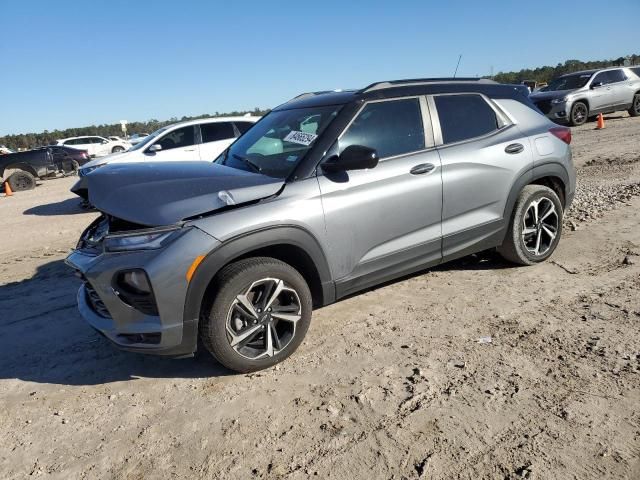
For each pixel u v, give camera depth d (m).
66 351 4.16
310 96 4.78
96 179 3.64
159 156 10.87
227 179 3.56
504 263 5.16
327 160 3.73
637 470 2.35
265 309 3.45
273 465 2.61
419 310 4.27
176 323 3.17
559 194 5.23
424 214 4.14
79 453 2.87
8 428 3.16
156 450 2.82
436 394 3.07
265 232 3.36
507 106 4.85
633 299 4.08
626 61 22.59
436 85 4.46
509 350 3.50
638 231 5.72
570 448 2.53
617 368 3.16
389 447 2.65
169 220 3.16
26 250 7.90
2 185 18.61
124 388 3.52
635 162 9.89
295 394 3.21
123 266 3.14
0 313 5.11
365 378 3.32
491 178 4.49
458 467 2.47
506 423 2.75
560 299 4.22
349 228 3.75
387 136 4.06
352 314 4.31
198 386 3.44
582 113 17.16
